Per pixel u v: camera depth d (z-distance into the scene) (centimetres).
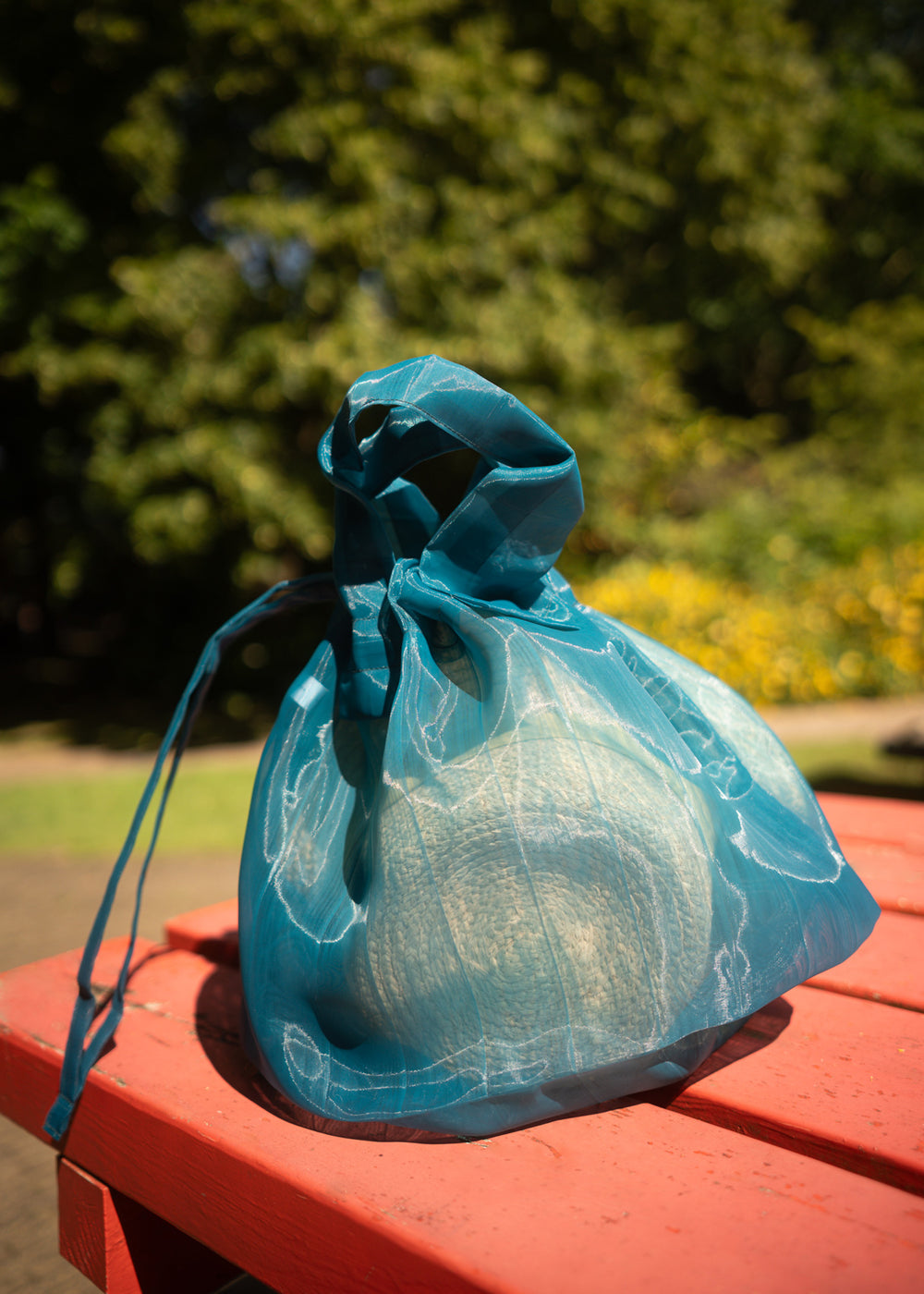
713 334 1552
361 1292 89
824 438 1327
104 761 828
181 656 1163
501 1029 96
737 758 121
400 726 104
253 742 880
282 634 1103
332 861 114
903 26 1605
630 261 1292
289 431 874
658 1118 105
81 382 812
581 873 98
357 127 791
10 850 534
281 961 109
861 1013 129
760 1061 115
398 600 110
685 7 1041
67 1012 147
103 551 992
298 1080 104
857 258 1600
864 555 968
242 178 847
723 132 1090
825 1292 76
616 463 920
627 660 119
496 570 109
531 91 977
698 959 100
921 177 1462
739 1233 83
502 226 878
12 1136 263
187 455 780
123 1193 126
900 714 802
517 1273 79
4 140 866
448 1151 99
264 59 787
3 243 780
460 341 811
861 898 118
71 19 802
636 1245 82
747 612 873
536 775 100
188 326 780
